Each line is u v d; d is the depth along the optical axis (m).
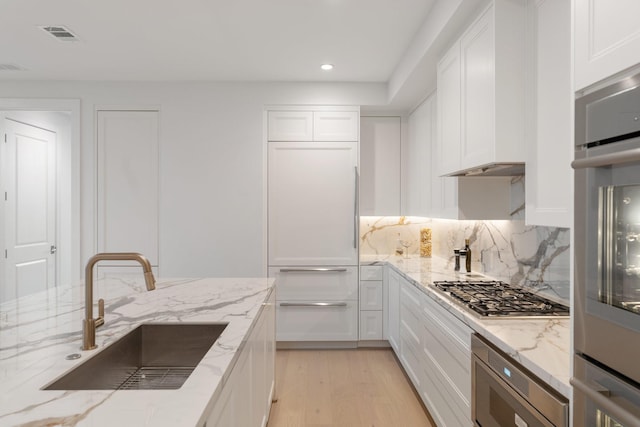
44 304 1.99
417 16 2.68
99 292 2.32
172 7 2.57
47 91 3.93
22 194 4.46
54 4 2.53
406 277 3.11
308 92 3.99
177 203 3.98
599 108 0.95
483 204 2.69
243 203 4.00
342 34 2.95
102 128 3.96
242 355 1.48
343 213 4.02
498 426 1.55
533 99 1.83
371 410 2.78
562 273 2.03
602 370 0.94
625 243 0.88
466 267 3.12
